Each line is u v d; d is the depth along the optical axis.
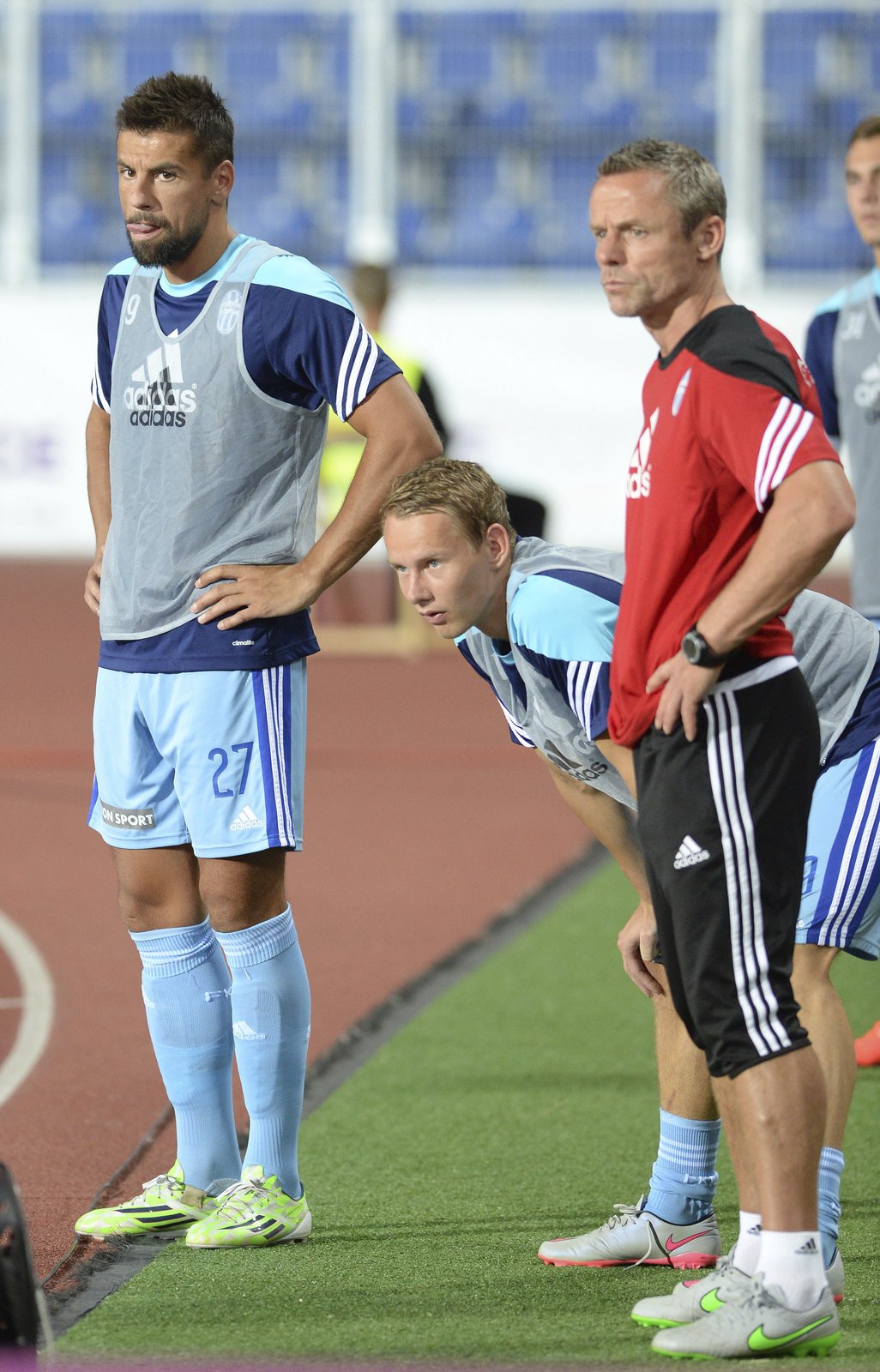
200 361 12.89
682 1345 10.79
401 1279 12.42
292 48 75.12
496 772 35.69
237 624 12.91
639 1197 14.30
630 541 11.05
